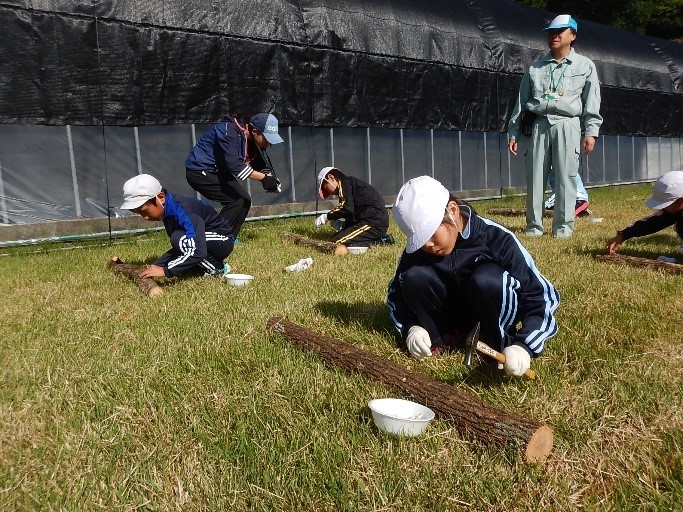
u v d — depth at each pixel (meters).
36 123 8.20
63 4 8.29
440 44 12.89
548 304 2.94
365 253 6.71
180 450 2.40
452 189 13.76
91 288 5.26
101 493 2.16
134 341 3.65
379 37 11.86
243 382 2.99
